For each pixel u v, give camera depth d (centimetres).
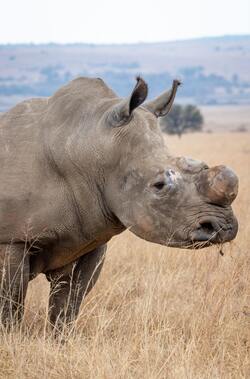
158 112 1568
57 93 1609
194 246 1436
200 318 1573
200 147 8506
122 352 1416
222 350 1465
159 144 1487
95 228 1552
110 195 1506
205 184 1398
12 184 1536
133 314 1634
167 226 1438
